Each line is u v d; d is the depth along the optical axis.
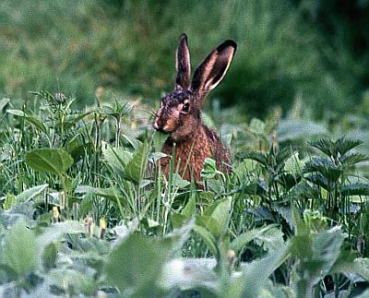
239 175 9.30
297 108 16.58
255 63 19.47
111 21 19.78
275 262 6.14
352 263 6.55
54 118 9.31
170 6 20.16
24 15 19.38
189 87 12.16
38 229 6.58
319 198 8.32
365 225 8.09
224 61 12.16
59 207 7.93
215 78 12.15
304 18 22.19
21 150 9.38
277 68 19.83
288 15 21.47
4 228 6.78
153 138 10.75
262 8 20.98
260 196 8.36
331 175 8.12
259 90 19.53
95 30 19.36
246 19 20.25
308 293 6.45
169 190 8.06
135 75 18.77
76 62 18.44
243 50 19.53
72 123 9.23
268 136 12.92
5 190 8.56
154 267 5.44
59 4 19.70
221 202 7.00
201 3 20.45
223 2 20.52
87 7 19.80
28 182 8.66
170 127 10.70
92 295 6.15
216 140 11.43
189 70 12.27
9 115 10.87
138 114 12.66
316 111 19.45
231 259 6.43
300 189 8.32
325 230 6.88
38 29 19.25
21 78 15.69
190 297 6.40
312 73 20.34
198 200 8.43
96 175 8.86
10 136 9.84
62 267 6.44
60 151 7.53
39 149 7.51
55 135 9.25
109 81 18.42
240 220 7.88
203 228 6.45
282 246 6.49
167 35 19.47
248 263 6.98
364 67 22.02
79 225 6.97
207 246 7.03
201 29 20.03
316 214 7.34
